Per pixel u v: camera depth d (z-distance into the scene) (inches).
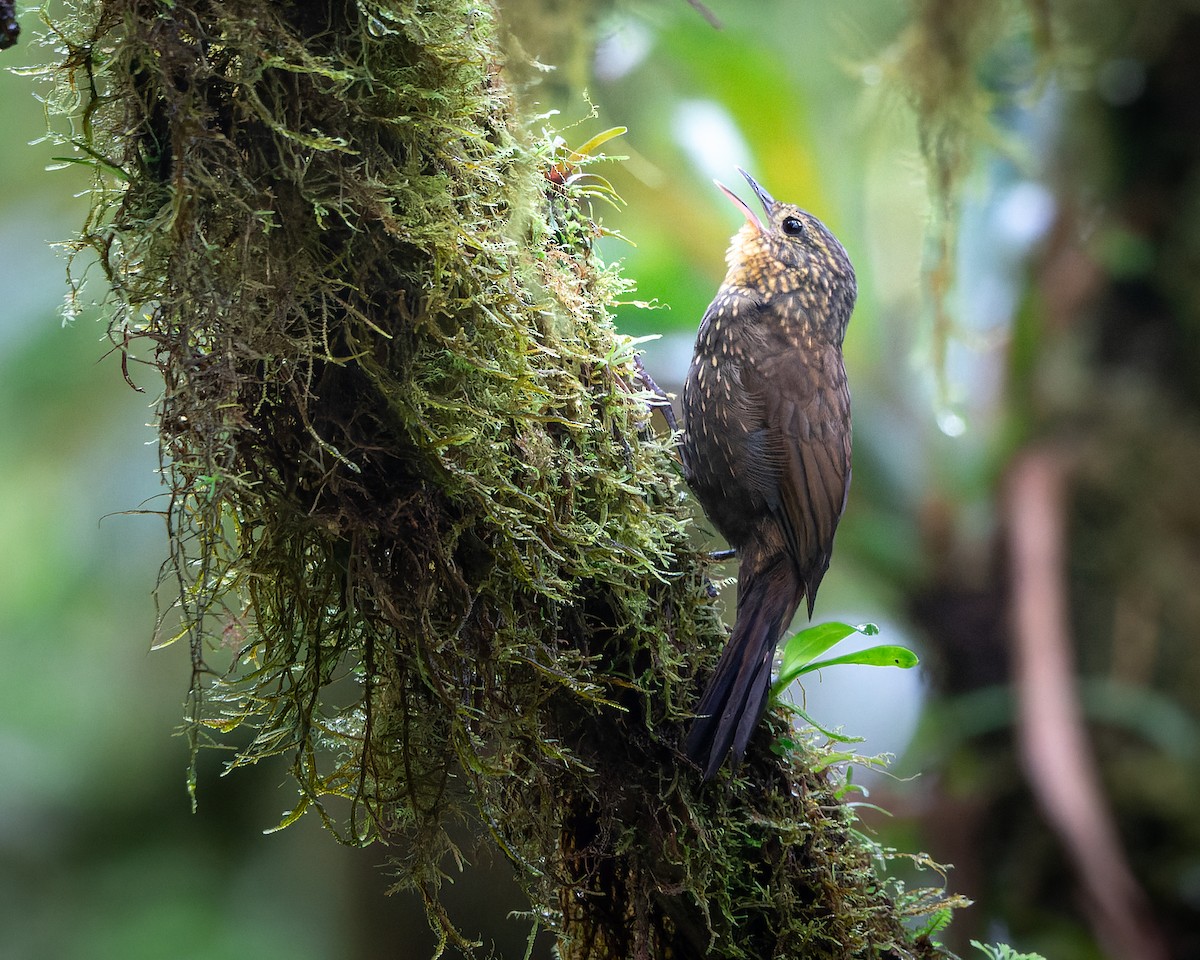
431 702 173.9
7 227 376.5
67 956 409.1
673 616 195.8
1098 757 354.6
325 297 155.9
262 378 159.3
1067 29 339.6
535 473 168.7
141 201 151.2
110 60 145.9
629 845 185.5
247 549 166.2
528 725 169.5
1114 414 362.3
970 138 304.5
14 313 374.6
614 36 299.0
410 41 154.5
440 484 161.6
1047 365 363.6
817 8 380.2
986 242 362.9
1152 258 362.9
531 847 183.6
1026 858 349.4
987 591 358.6
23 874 422.3
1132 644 359.9
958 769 355.9
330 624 169.8
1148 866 343.9
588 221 189.0
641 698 187.0
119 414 386.0
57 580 402.3
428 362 161.5
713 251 338.0
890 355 371.2
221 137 145.3
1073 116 357.7
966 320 362.9
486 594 168.4
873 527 362.9
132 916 419.2
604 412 184.7
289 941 406.3
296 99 150.9
